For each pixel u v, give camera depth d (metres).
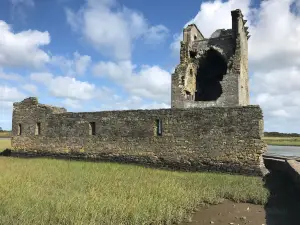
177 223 10.16
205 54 28.34
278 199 13.56
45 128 27.25
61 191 12.73
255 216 11.12
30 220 8.98
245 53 28.83
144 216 9.78
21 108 28.86
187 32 28.73
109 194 12.39
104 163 22.59
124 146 23.34
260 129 19.09
